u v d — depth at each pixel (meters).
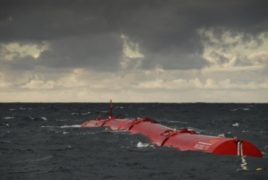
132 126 58.41
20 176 26.39
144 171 27.45
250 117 116.38
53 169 28.66
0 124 81.44
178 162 30.48
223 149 32.78
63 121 91.94
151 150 37.41
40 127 72.38
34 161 32.41
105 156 34.59
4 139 51.03
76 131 61.06
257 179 24.67
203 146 34.59
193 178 25.06
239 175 25.81
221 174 26.09
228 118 110.56
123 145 42.03
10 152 38.12
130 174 26.52
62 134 56.53
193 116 124.81
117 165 29.94
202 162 30.14
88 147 41.16
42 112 153.50
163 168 28.38
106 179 25.11
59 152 37.75
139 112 161.62
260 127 74.38
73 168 28.95
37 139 50.41
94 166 29.72
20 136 55.16
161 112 162.12
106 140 47.06
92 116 121.31
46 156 35.22
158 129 47.84
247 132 62.28
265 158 31.81
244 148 32.75
